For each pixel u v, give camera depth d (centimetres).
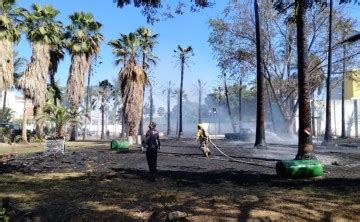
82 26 4488
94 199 971
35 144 3691
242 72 4025
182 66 5559
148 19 1356
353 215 817
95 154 2333
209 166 1641
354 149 2720
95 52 4547
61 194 1038
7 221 709
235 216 812
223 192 1045
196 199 959
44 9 4156
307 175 1267
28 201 952
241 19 3900
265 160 1853
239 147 2812
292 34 4081
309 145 1498
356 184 1141
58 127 3684
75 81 4381
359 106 6481
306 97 1517
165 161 1847
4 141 3981
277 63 4169
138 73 3603
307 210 853
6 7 3669
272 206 885
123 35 3706
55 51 4447
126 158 2061
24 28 3906
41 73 4081
